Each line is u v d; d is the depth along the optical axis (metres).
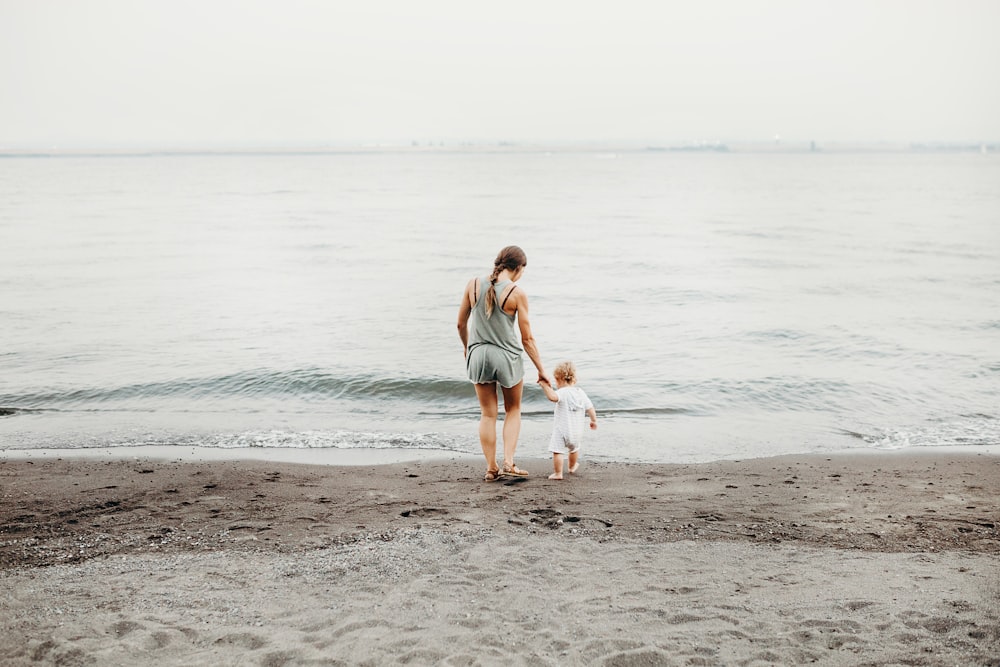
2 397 10.73
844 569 4.57
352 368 12.23
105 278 22.92
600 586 4.32
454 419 9.88
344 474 7.36
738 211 55.19
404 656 3.40
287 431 9.23
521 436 9.05
